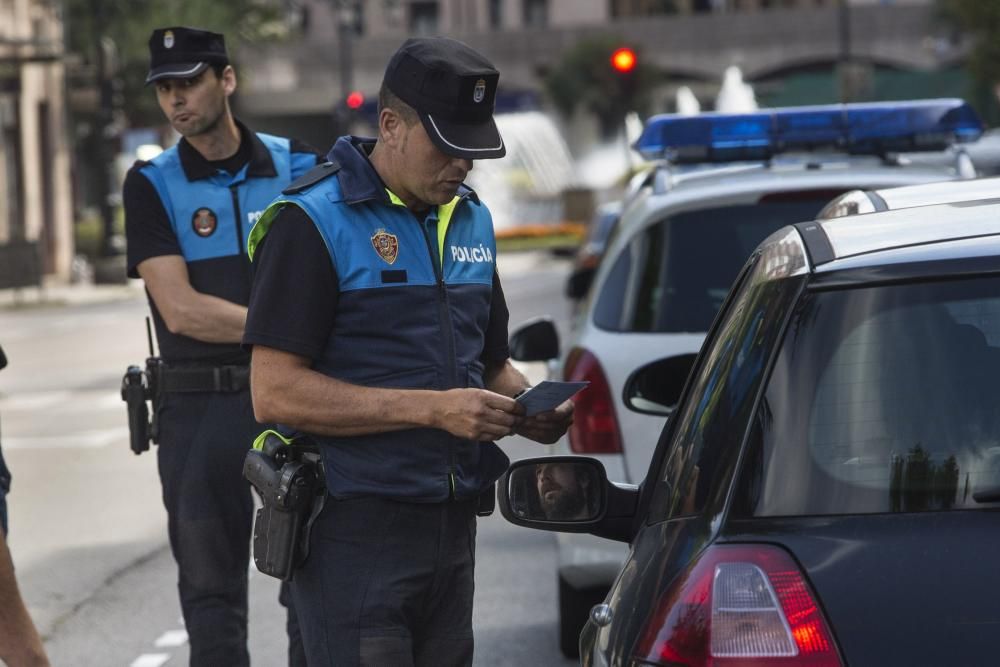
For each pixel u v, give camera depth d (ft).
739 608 19.53
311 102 563.48
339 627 29.07
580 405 45.93
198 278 41.09
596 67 510.17
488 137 28.48
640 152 56.18
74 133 346.13
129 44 308.81
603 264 49.42
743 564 19.88
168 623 57.93
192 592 40.24
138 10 309.42
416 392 28.27
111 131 280.10
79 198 355.77
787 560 19.80
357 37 568.00
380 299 29.07
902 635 18.86
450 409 27.96
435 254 29.68
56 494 84.38
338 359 29.14
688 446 23.04
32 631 29.35
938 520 19.99
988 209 23.54
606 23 560.20
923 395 20.89
